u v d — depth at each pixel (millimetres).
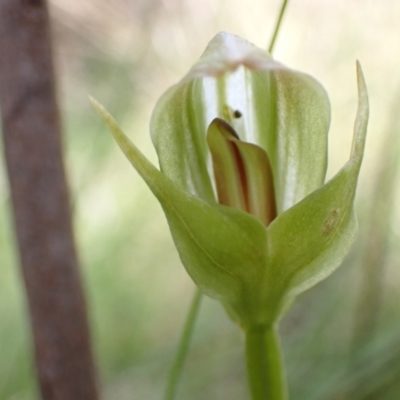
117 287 260
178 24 240
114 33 247
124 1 242
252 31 238
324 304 182
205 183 126
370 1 219
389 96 209
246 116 127
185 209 119
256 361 126
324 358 173
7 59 137
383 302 186
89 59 253
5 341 233
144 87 247
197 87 125
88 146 292
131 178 292
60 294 142
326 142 125
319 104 125
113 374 207
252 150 123
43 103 139
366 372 166
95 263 264
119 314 250
